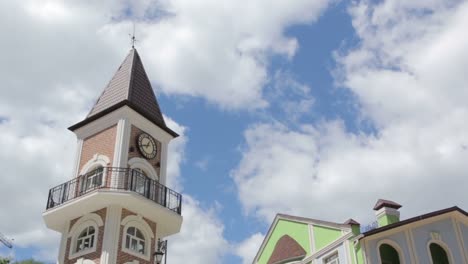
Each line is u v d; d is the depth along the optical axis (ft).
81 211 79.66
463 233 86.17
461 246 84.23
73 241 79.00
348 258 79.00
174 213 83.15
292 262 89.10
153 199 81.82
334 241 82.79
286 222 94.99
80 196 78.33
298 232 91.50
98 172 82.33
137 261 77.41
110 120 87.45
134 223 79.56
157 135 91.40
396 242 80.12
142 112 88.63
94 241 76.64
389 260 79.00
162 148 91.45
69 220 81.76
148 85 98.07
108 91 94.73
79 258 76.48
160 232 85.15
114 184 78.79
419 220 82.48
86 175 82.43
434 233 83.66
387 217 87.25
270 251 95.91
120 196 76.59
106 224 76.74
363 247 77.51
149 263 79.41
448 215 86.22
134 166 83.51
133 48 103.50
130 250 77.25
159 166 88.63
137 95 92.43
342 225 82.17
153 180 83.82
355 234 79.46
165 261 81.51
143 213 80.89
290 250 90.53
